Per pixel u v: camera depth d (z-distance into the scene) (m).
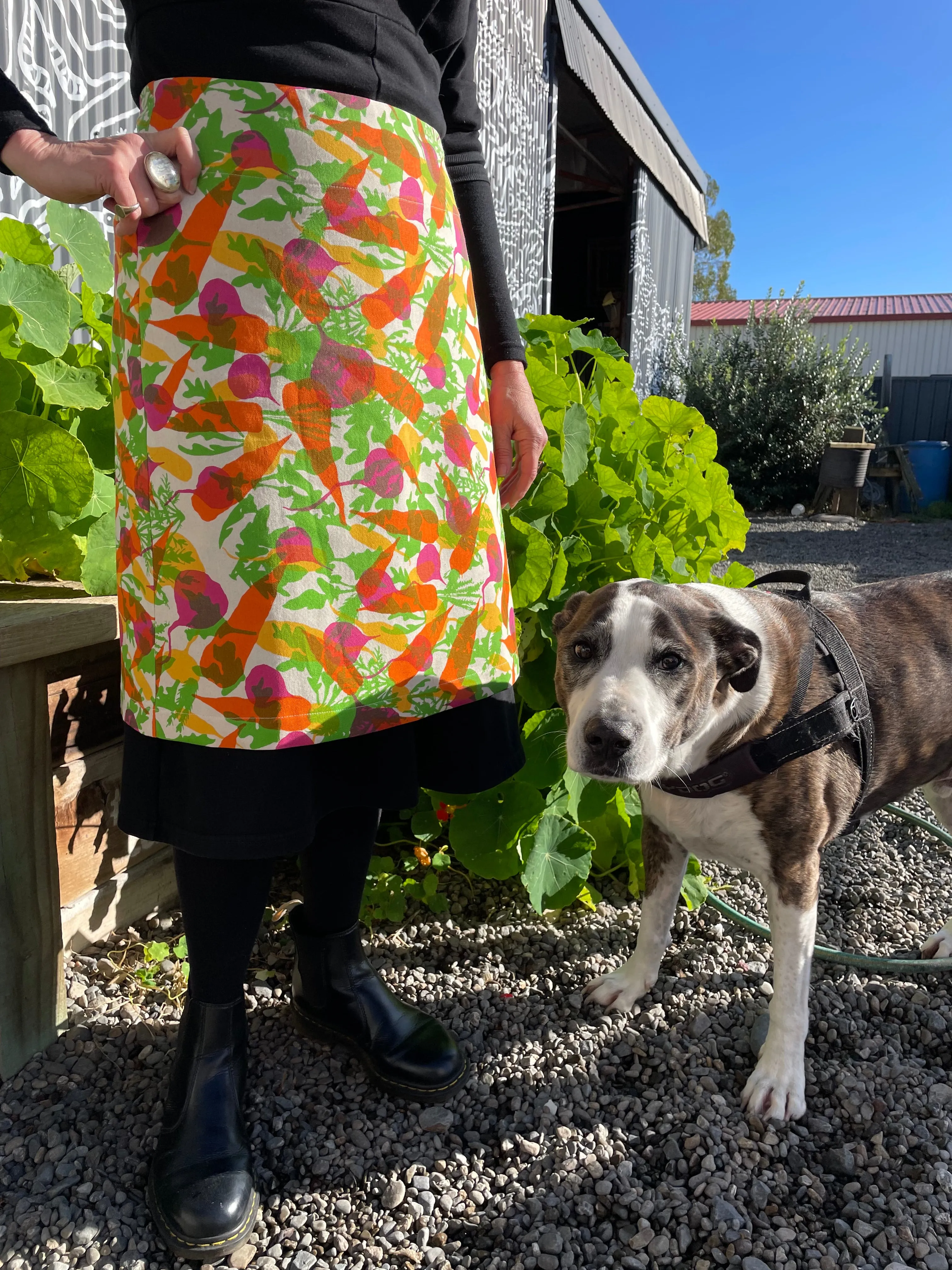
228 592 1.23
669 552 2.48
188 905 1.46
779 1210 1.53
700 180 13.26
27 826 1.72
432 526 1.39
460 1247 1.45
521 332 2.64
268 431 1.22
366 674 1.33
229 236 1.19
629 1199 1.54
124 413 1.29
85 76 3.24
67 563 2.01
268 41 1.20
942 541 10.76
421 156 1.34
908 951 2.39
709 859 2.50
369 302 1.27
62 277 2.41
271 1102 1.73
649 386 11.27
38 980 1.79
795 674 1.84
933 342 17.89
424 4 1.37
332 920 1.76
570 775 2.22
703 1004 2.10
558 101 8.23
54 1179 1.53
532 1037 1.97
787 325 14.11
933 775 2.25
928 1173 1.61
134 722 1.33
